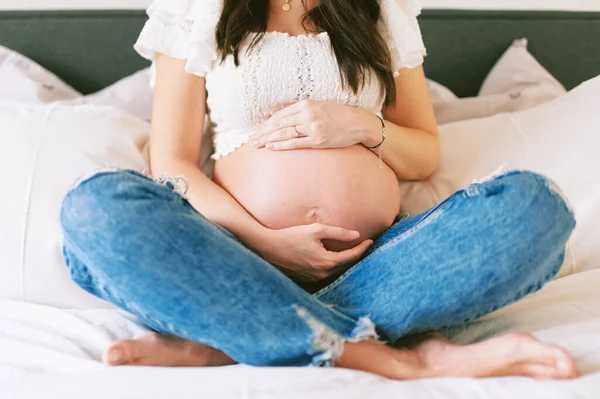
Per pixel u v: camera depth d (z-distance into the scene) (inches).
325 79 43.9
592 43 70.6
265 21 45.0
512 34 69.4
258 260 31.0
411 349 33.9
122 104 59.5
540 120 52.0
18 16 64.4
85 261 31.4
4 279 39.9
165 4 45.7
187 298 29.6
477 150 51.7
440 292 31.7
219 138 46.6
